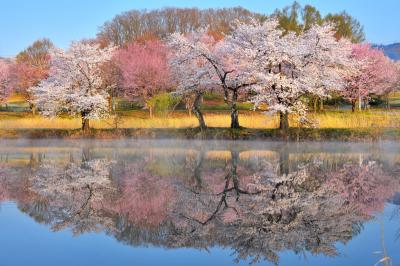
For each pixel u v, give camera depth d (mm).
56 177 17797
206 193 14781
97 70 36531
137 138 31703
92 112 32781
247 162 21344
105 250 9383
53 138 32375
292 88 28078
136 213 12383
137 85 48125
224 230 10789
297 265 8445
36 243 9820
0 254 9086
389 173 18141
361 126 31578
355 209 12484
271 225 11148
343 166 19859
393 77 47656
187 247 9594
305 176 17625
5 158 23375
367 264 8398
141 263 8617
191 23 82375
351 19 63250
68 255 9062
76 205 13227
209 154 24531
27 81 55656
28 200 13844
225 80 31391
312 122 29578
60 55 33281
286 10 58438
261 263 8602
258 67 29328
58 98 33344
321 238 10023
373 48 45312
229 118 35094
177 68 32688
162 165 20734
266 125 33531
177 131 31344
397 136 28406
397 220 11328
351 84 42094
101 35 81688
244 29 29984
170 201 13719
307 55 29141
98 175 18219
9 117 49688
